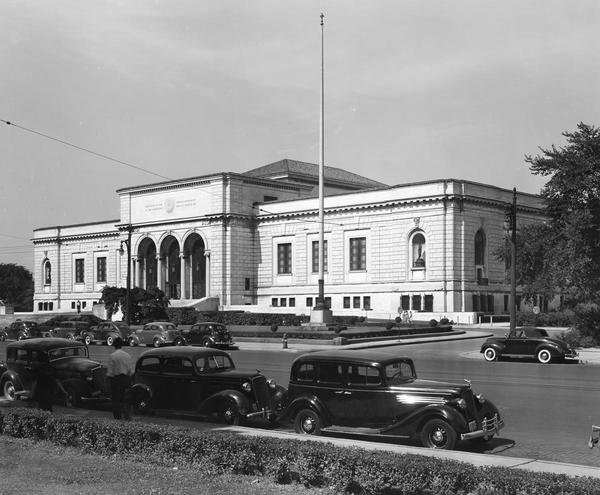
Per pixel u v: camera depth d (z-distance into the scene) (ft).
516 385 80.02
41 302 387.34
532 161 151.74
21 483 33.88
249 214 295.89
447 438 43.45
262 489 33.53
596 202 145.38
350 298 265.54
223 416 53.42
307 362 49.83
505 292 255.09
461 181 240.53
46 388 63.26
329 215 273.95
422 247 247.50
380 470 32.96
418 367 104.37
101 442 41.96
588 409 62.13
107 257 353.31
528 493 29.71
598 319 146.61
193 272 307.78
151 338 161.17
